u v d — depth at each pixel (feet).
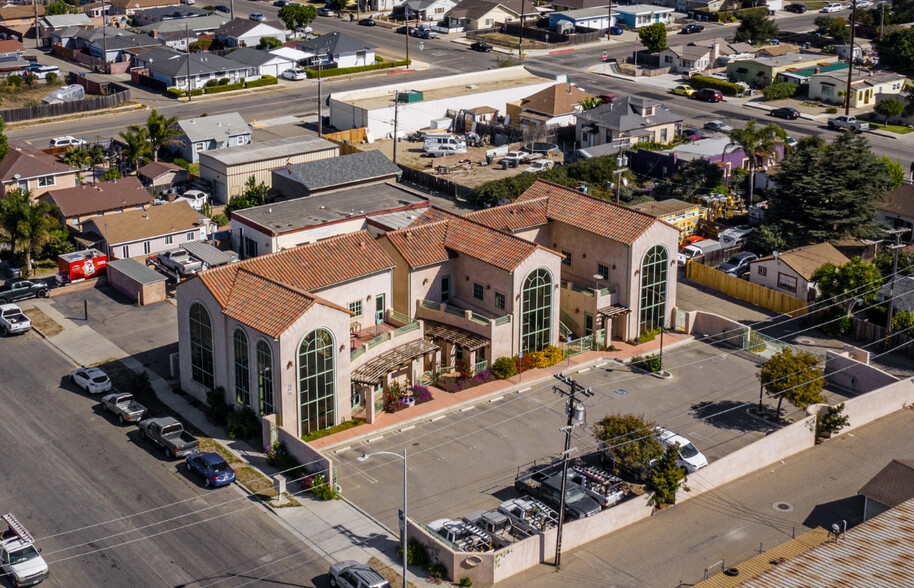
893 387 231.50
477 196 353.51
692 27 605.31
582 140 420.36
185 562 176.65
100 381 231.30
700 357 256.32
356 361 224.53
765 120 451.12
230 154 359.87
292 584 171.53
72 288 287.69
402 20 641.81
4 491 195.21
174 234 309.42
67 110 450.71
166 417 214.07
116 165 382.42
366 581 164.86
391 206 308.60
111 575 172.86
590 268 266.77
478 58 558.56
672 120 418.51
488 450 213.25
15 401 228.22
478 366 242.58
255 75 507.71
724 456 205.16
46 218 297.12
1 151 359.66
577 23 601.62
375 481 201.57
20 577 167.73
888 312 262.88
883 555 156.46
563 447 214.48
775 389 221.05
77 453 208.74
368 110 424.87
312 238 290.15
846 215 303.27
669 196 355.36
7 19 591.78
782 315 278.87
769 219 314.76
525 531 181.98
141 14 606.96
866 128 433.89
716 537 186.60
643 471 198.29
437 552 176.04
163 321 270.67
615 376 245.65
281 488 196.34
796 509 195.42
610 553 182.09
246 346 214.69
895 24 600.80
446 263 255.70
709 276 296.71
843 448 217.77
